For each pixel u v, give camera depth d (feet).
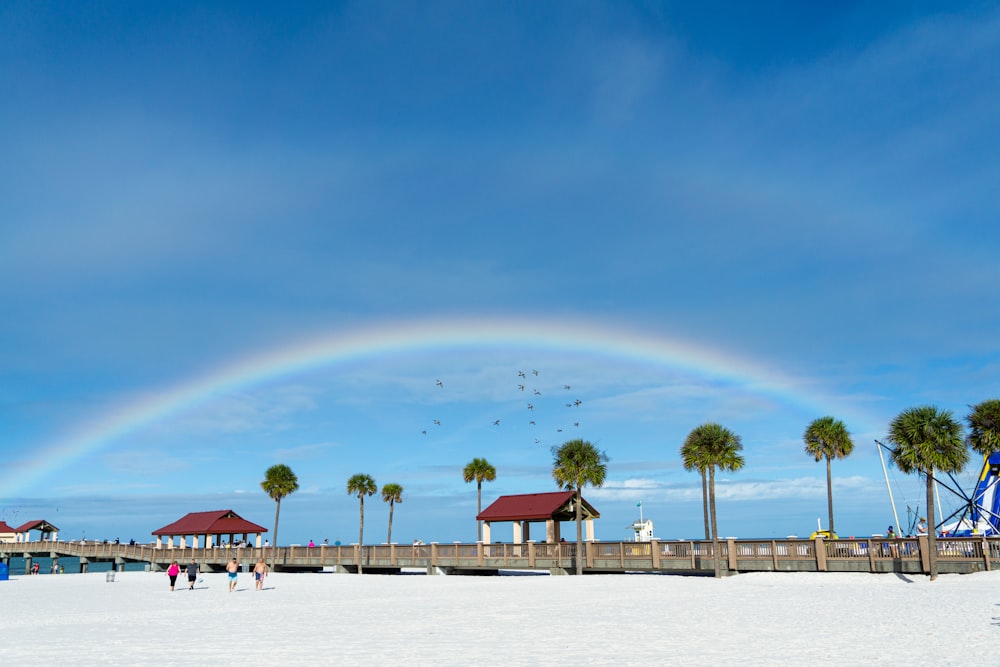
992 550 120.16
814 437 208.64
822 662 48.70
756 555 144.05
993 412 124.98
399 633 69.10
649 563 155.74
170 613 96.73
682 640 61.16
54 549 322.96
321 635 68.49
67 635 71.67
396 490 268.21
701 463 147.02
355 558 206.69
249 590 147.33
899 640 58.18
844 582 125.08
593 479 165.89
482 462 261.85
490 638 64.44
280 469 275.80
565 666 48.75
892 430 127.85
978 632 61.11
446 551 187.21
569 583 142.92
